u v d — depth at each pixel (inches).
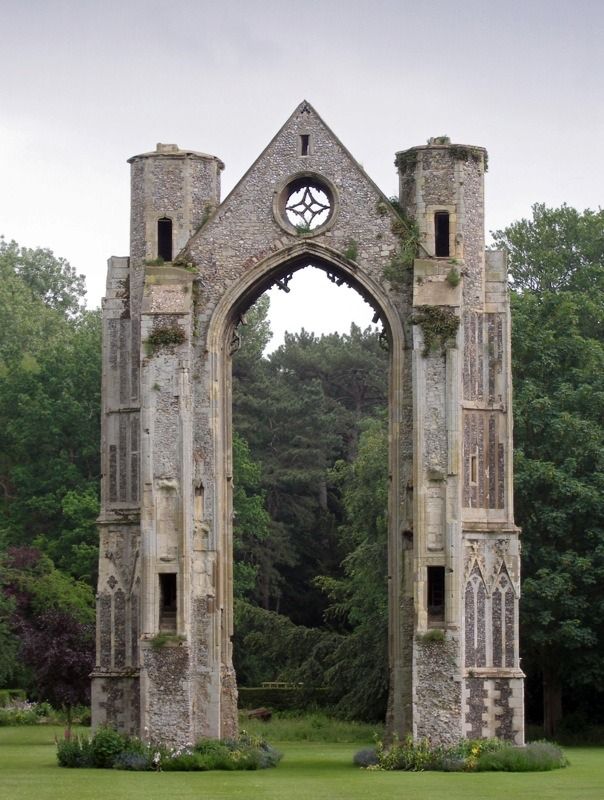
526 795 1546.5
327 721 2972.4
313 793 1568.7
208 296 2119.8
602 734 2682.1
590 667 2620.6
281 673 3314.5
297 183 2138.3
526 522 2657.5
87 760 1936.5
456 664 1972.2
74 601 2950.3
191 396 2078.0
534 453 2711.6
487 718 2027.6
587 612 2596.0
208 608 2065.7
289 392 4151.1
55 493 3388.3
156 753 1923.0
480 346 2096.5
